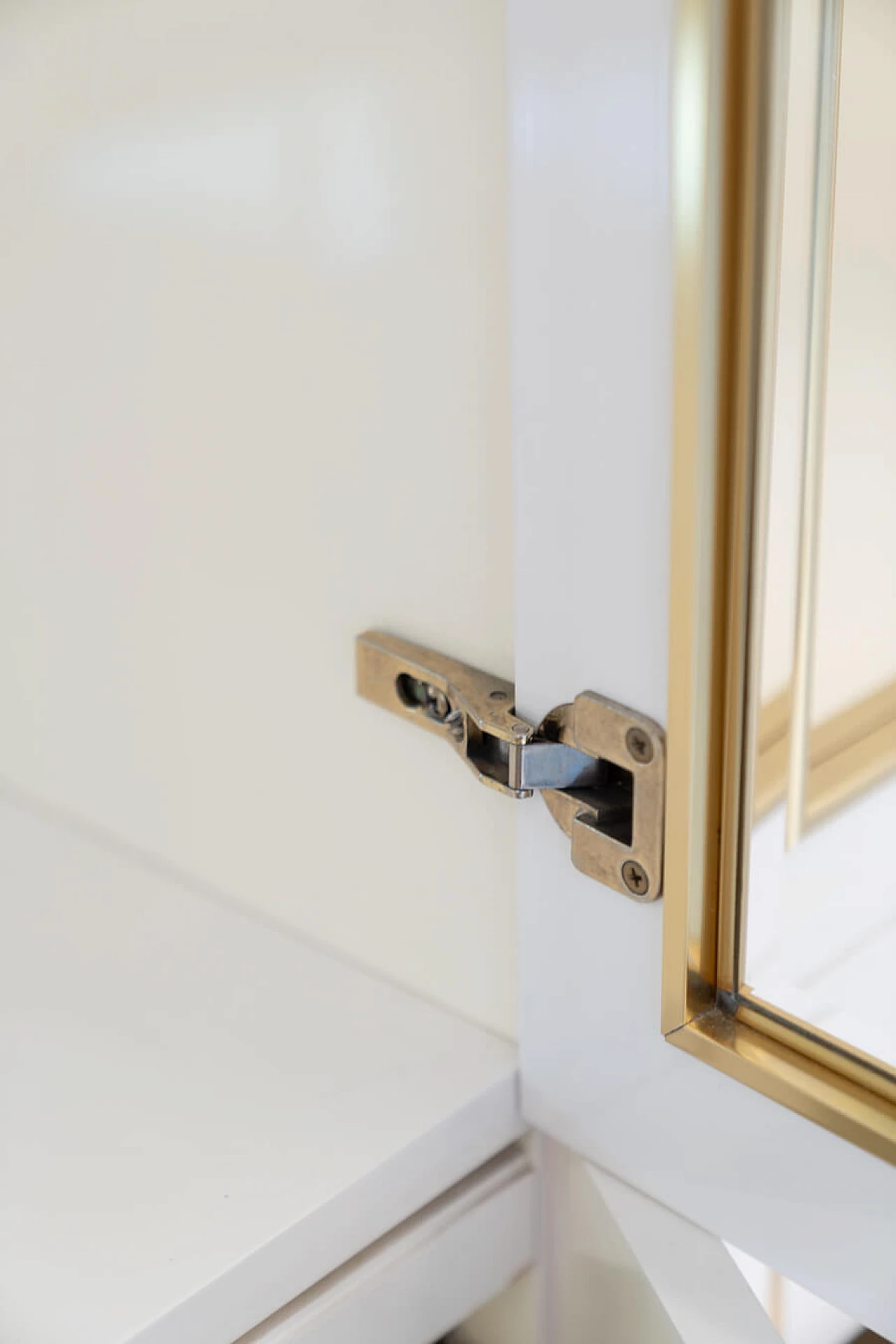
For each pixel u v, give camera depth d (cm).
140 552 66
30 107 62
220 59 53
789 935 49
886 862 51
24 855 76
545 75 40
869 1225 45
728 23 35
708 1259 53
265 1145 54
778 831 47
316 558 58
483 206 46
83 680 73
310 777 62
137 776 73
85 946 67
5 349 69
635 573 43
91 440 66
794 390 42
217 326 57
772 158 37
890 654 48
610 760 46
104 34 57
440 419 50
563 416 43
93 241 61
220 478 60
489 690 51
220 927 69
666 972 47
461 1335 68
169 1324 47
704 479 40
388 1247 55
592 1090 54
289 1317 52
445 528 52
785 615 45
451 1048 59
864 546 46
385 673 55
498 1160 60
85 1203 51
